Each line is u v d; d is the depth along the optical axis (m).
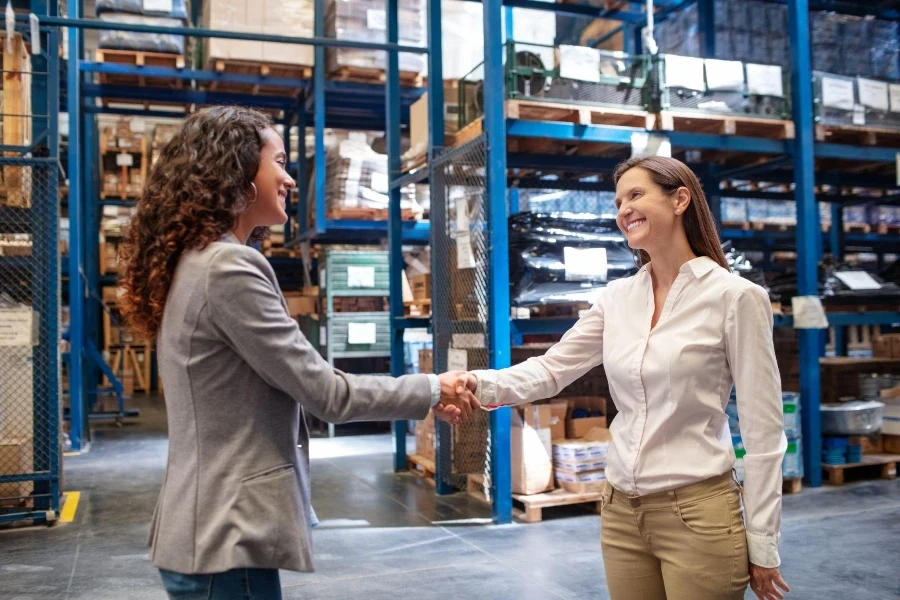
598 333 2.25
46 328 5.34
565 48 5.41
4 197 5.35
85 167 10.49
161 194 1.67
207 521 1.54
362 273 9.36
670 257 1.99
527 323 5.37
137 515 5.44
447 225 5.88
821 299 6.38
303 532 1.61
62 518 5.36
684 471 1.86
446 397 2.12
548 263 5.40
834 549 4.38
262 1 9.04
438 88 6.07
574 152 6.48
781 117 6.16
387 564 4.25
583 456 5.29
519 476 5.23
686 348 1.88
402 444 6.92
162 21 9.01
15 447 5.29
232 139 1.68
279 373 1.58
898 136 6.61
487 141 5.11
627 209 2.00
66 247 11.64
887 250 12.70
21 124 5.63
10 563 4.36
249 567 1.53
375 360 10.47
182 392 1.60
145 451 8.08
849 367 6.96
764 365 1.83
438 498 5.83
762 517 1.81
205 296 1.57
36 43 5.36
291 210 12.05
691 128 6.07
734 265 6.32
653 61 5.75
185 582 1.57
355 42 6.43
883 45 7.59
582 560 4.26
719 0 7.44
